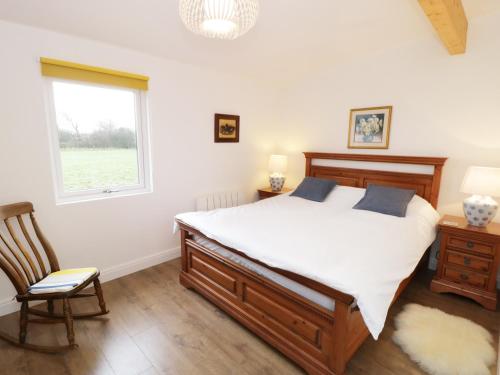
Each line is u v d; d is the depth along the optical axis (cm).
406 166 304
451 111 272
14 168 209
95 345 184
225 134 354
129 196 276
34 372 163
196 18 144
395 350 180
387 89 309
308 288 158
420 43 281
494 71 246
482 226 238
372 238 199
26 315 181
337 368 145
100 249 262
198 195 338
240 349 182
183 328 202
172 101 296
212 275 224
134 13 204
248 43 269
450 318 210
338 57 322
